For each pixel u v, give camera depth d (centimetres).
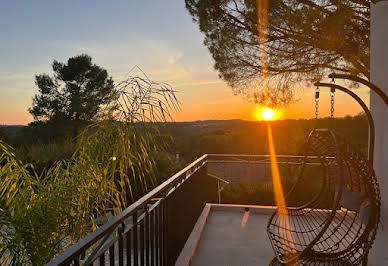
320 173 500
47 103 1789
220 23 546
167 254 243
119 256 151
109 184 219
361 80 244
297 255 218
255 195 555
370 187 211
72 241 200
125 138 212
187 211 332
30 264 185
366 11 389
